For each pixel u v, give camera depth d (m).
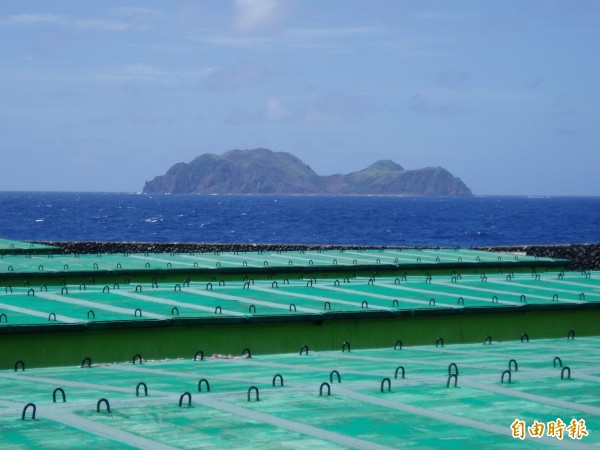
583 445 9.09
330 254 35.88
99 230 140.62
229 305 20.22
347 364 13.84
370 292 22.89
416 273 31.36
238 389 11.55
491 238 130.00
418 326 20.08
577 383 11.81
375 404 10.59
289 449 8.86
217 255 34.75
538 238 130.75
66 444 8.91
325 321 19.23
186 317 18.19
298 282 24.75
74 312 18.81
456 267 32.06
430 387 11.50
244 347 18.62
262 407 10.42
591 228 159.00
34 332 17.06
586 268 57.47
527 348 15.77
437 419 9.95
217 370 13.29
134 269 28.23
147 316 18.38
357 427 9.61
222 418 9.92
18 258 32.06
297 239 123.19
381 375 12.60
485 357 14.55
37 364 17.16
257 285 23.86
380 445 9.00
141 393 11.33
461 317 20.50
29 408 10.24
